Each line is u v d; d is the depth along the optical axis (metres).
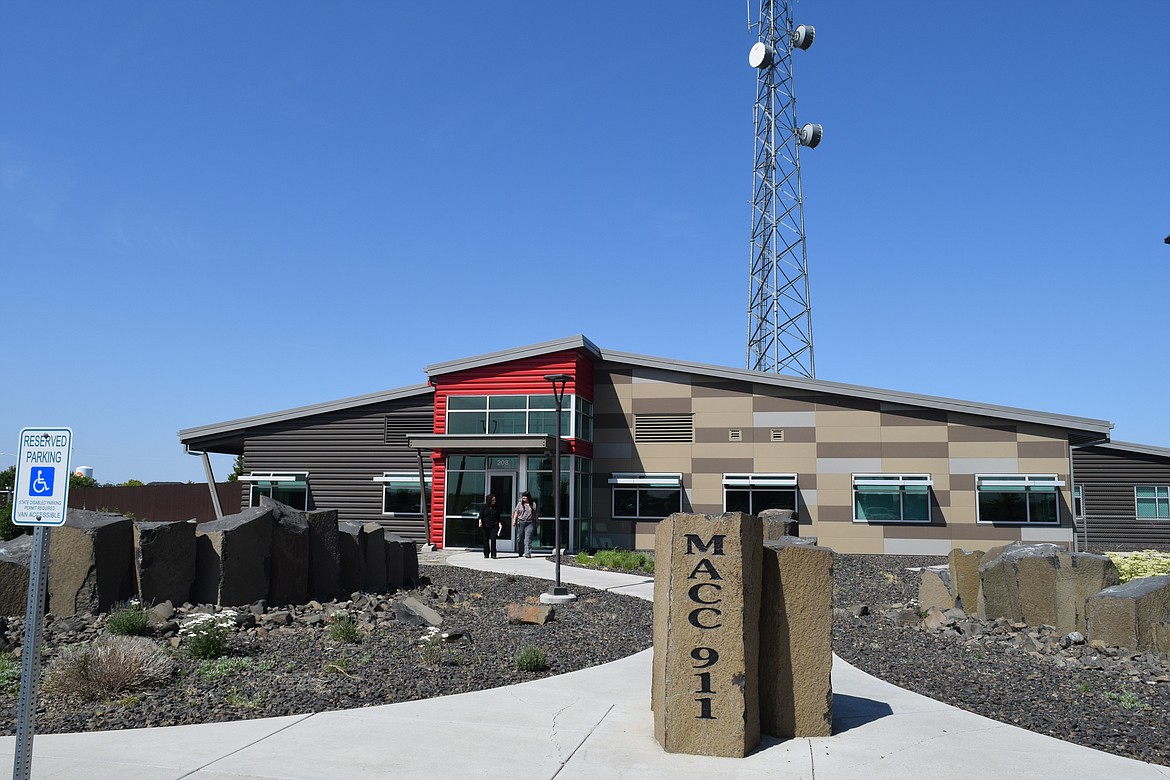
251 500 33.84
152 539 11.89
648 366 31.44
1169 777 6.24
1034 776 6.23
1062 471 28.03
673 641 6.88
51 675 8.09
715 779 6.12
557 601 15.52
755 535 7.25
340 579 14.89
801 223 41.25
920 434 29.22
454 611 14.09
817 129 41.38
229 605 12.37
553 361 29.86
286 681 8.80
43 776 5.83
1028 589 13.31
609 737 7.19
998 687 9.46
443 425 30.59
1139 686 9.56
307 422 33.91
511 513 29.14
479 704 8.26
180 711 7.63
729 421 30.67
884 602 17.47
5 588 11.30
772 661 7.36
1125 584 12.35
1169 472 36.75
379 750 6.64
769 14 43.34
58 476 5.02
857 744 7.03
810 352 39.88
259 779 5.89
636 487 30.98
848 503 29.44
